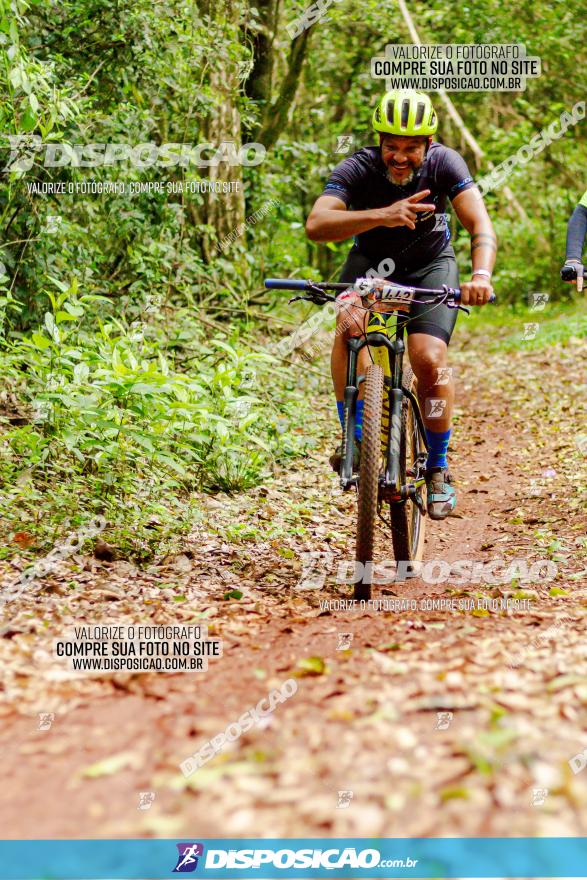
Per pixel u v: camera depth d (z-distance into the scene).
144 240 12.97
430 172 6.59
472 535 8.81
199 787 3.33
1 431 8.93
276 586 6.68
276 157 19.20
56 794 3.34
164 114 14.31
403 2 25.59
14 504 7.65
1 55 8.48
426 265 6.75
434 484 7.07
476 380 18.66
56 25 12.06
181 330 13.01
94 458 8.30
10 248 10.74
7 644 5.02
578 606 5.96
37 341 8.21
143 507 8.10
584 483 10.31
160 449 8.71
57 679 4.50
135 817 3.18
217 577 6.82
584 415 14.16
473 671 4.31
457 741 3.52
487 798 3.18
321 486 10.40
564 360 19.41
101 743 3.75
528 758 3.42
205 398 9.74
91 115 11.53
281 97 19.05
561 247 31.30
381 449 6.47
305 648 4.93
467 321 29.02
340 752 3.52
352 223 6.11
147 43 12.26
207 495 9.36
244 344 14.38
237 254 16.72
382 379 6.28
